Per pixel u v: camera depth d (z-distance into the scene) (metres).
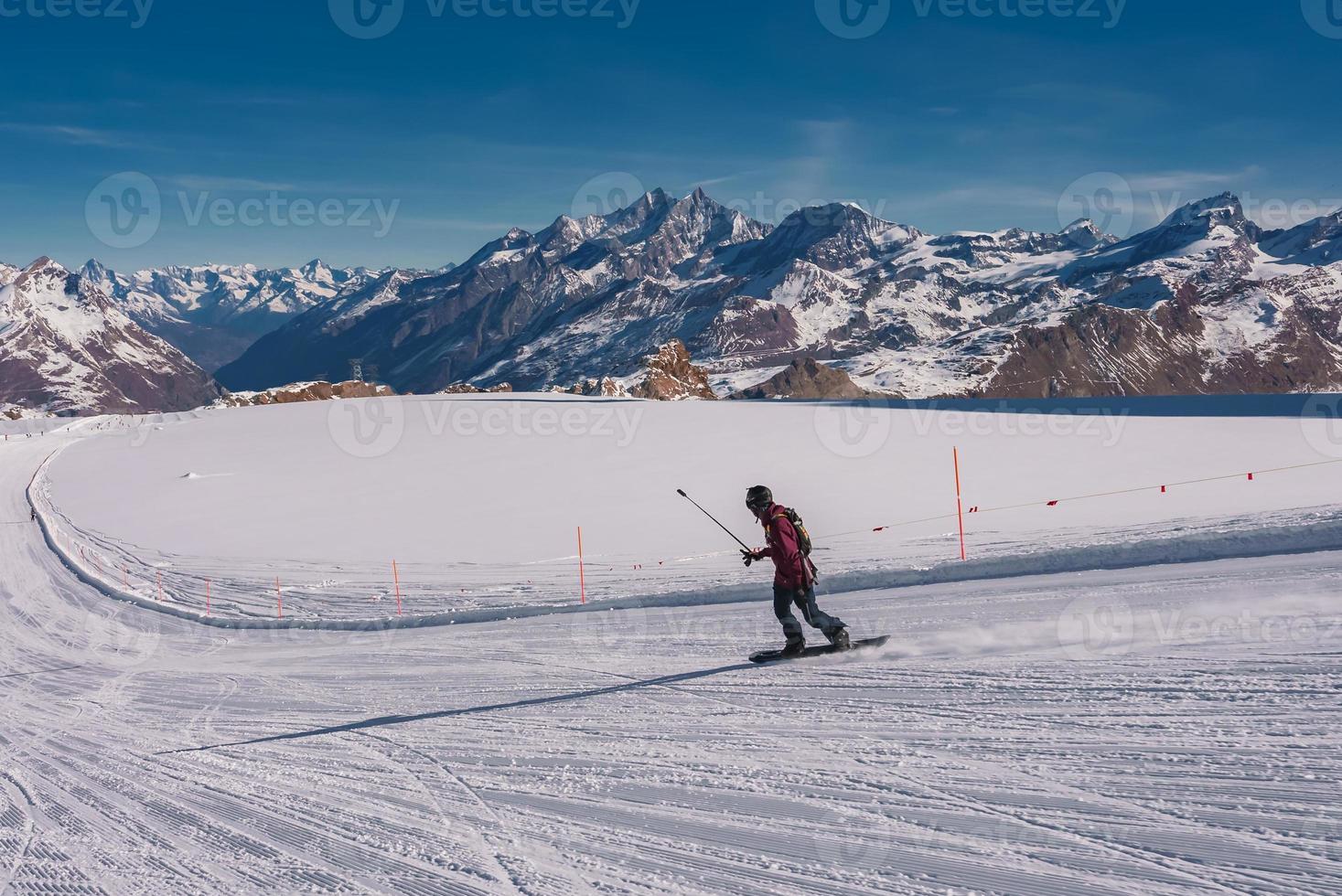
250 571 19.30
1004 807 3.42
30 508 31.80
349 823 4.25
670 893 3.14
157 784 5.39
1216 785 3.31
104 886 3.83
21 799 5.40
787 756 4.35
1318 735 3.62
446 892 3.37
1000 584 8.28
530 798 4.28
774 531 6.38
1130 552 8.27
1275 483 17.53
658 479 25.97
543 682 7.06
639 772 4.44
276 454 37.78
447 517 22.97
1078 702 4.47
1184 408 34.66
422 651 9.84
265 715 7.34
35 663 12.74
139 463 39.44
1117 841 3.03
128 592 18.86
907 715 4.70
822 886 3.04
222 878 3.77
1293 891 2.58
